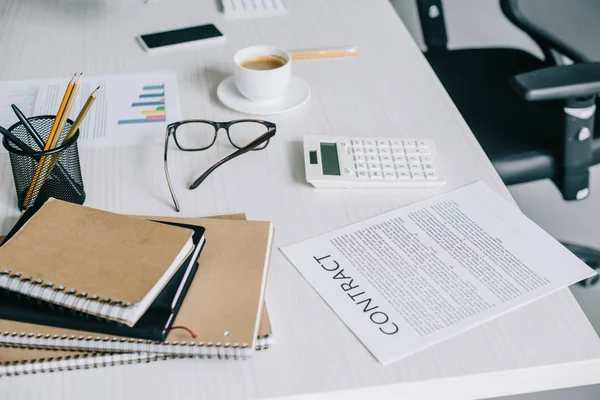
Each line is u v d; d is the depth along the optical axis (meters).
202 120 0.85
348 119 0.90
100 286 0.53
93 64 1.01
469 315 0.60
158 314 0.54
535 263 0.66
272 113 0.89
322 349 0.57
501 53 1.52
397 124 0.90
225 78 0.99
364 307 0.61
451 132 0.88
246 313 0.57
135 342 0.54
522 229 0.71
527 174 1.21
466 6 2.18
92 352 0.54
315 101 0.94
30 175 0.69
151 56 1.04
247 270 0.62
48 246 0.57
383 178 0.77
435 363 0.56
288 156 0.82
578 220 1.80
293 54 1.05
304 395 0.53
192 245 0.60
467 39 2.25
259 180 0.78
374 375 0.55
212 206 0.73
